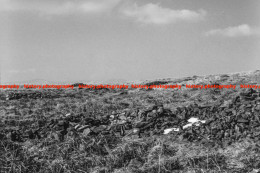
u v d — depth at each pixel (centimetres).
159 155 903
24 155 920
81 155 937
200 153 907
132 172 820
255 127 1053
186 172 804
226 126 1059
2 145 965
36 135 1116
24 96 2616
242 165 810
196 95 2192
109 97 2650
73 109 1917
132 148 964
